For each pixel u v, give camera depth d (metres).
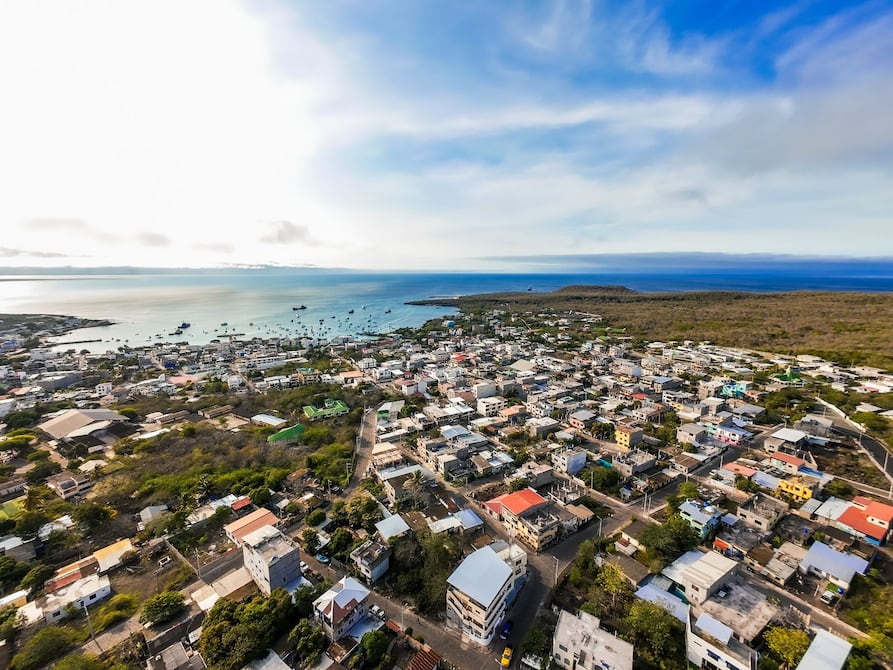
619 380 178.88
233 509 87.31
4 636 56.56
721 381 164.38
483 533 80.94
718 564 66.44
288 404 156.50
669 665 53.12
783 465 100.88
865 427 122.94
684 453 110.38
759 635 55.72
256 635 54.31
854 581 66.19
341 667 52.06
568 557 74.56
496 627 59.06
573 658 52.56
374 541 74.44
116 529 82.38
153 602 60.06
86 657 52.16
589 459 111.50
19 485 97.38
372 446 122.94
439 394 171.62
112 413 142.50
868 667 49.03
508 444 121.88
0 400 162.38
